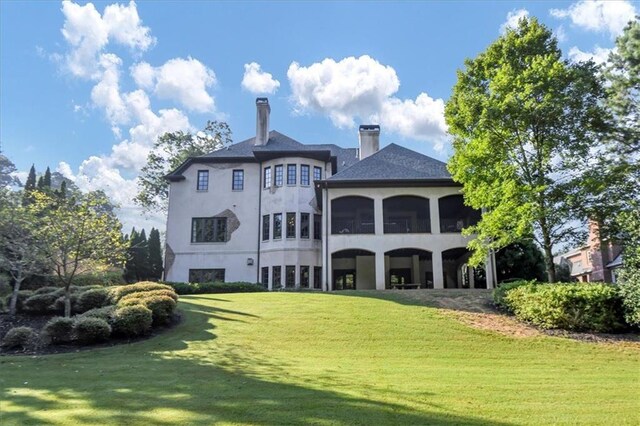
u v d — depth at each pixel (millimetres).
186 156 39094
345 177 24266
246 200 28469
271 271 26594
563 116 16562
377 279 23094
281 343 11633
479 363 10172
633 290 12641
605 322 13164
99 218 14656
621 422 5531
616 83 17750
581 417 5723
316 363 9633
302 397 6473
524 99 16484
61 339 11398
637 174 16641
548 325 13523
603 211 16172
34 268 14930
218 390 6891
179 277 27734
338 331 12883
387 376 8344
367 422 5324
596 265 34688
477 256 18422
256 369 8758
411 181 23953
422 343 11945
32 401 6184
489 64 18750
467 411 5906
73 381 7547
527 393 7070
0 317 14242
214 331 12633
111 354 10266
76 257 13750
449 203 26547
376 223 23766
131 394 6605
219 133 40531
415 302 17000
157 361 9438
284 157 27953
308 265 26406
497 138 17344
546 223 16703
